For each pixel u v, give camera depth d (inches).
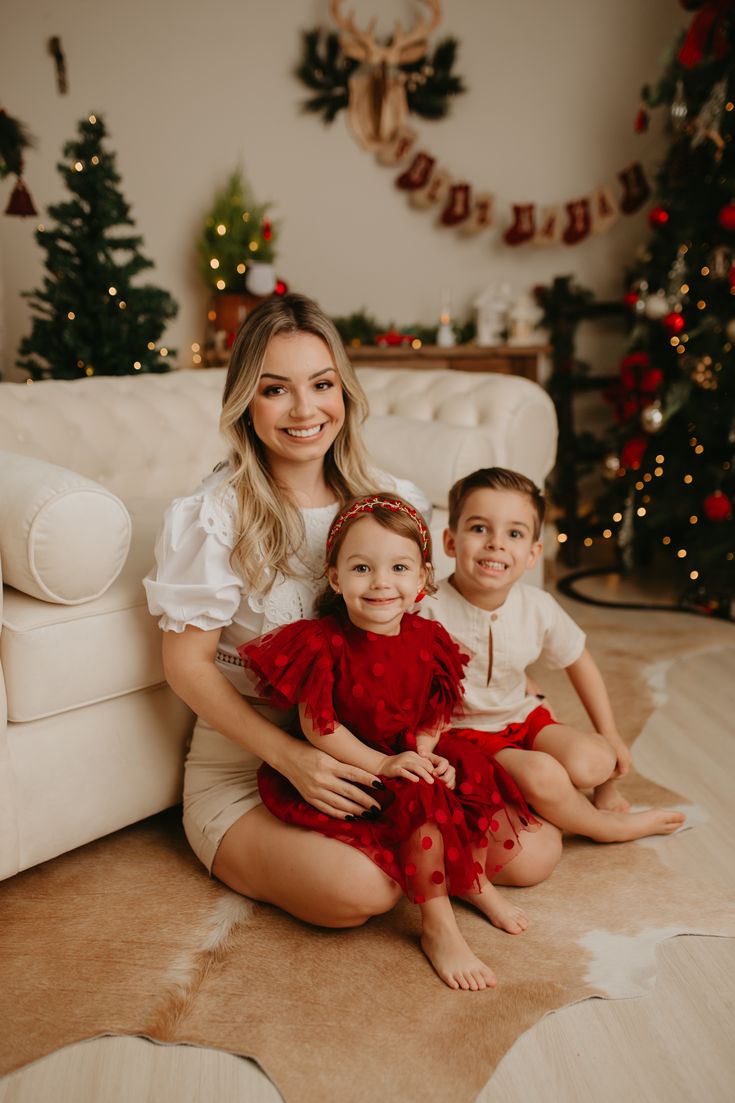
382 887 54.3
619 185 155.3
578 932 57.1
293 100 153.9
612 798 70.2
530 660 67.7
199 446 105.6
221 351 145.8
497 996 51.2
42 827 60.3
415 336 152.6
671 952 54.9
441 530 85.7
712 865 64.2
